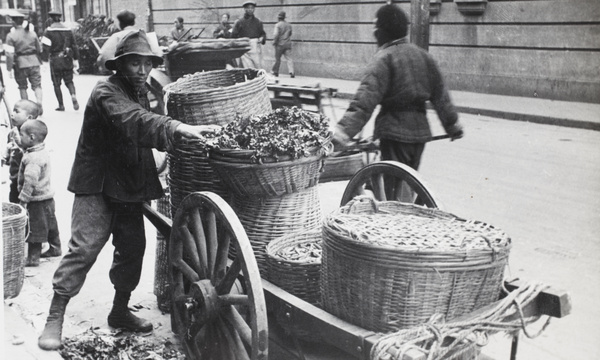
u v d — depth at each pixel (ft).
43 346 12.61
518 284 9.96
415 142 14.90
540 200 21.42
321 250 10.62
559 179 24.09
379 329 9.17
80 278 13.01
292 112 12.15
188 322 11.93
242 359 10.62
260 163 11.03
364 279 9.16
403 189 12.98
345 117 14.57
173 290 12.17
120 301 13.84
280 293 10.63
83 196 12.91
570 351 12.21
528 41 42.73
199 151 12.58
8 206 16.24
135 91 12.82
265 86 14.06
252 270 9.91
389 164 12.76
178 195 13.37
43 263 17.85
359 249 9.09
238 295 10.45
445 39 48.03
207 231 11.12
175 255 12.03
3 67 62.69
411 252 8.75
